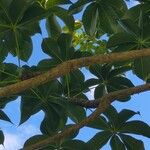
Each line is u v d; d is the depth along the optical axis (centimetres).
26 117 436
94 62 293
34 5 419
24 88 283
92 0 445
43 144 307
